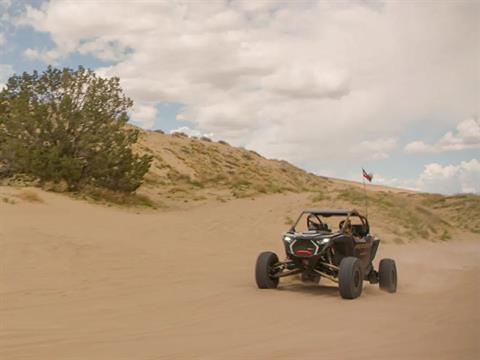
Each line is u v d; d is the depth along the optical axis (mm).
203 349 6809
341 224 12883
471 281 13711
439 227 29078
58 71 29203
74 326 8070
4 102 29703
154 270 13594
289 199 33969
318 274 11594
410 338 7164
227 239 20688
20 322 8242
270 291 11617
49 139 28531
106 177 29750
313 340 7234
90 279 12008
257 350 6734
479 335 7090
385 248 21797
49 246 14773
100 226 19734
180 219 25031
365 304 10180
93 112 28641
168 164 52594
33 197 23266
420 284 13805
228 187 41531
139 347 6906
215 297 10711
